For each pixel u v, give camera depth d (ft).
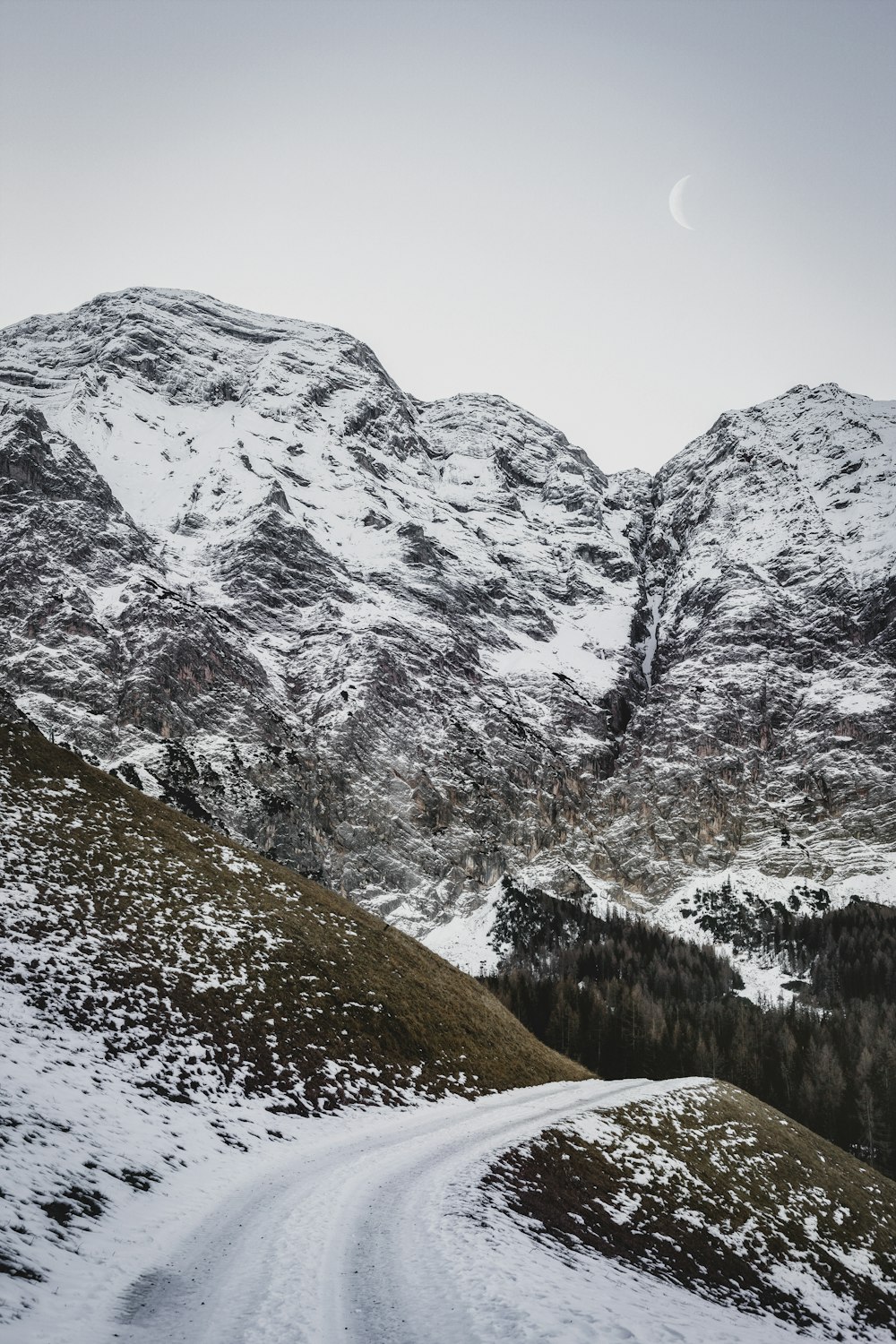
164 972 145.48
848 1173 197.77
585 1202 124.47
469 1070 187.62
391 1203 95.14
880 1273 155.63
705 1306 104.27
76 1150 87.56
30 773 194.08
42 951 132.98
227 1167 103.04
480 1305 66.23
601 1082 217.15
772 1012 392.06
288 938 185.57
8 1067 98.48
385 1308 64.64
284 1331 58.59
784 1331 111.75
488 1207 100.27
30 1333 51.57
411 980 211.41
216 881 193.88
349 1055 158.40
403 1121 145.07
